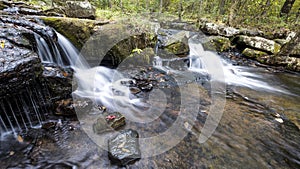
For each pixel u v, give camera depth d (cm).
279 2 1230
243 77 600
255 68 690
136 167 223
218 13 1370
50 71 312
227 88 497
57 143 250
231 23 1095
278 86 536
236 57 798
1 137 248
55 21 409
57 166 217
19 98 256
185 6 1508
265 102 420
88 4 641
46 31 364
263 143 280
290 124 332
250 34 908
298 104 419
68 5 600
